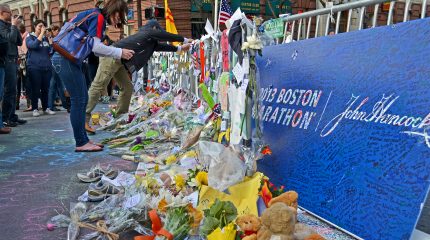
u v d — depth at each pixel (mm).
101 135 5574
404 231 1875
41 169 3822
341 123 2475
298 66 3078
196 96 5965
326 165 2484
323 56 2828
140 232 2340
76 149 4523
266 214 1729
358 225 2131
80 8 21859
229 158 2338
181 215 2062
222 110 3500
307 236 1803
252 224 1881
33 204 2898
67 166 3924
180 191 2475
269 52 3518
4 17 5852
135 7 17578
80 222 2512
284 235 1699
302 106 2895
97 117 6605
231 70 3049
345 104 2488
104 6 4367
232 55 3088
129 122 6094
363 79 2402
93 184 3092
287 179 2773
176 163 3219
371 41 2430
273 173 2936
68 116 8031
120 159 4164
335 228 2285
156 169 3096
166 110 5406
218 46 3895
